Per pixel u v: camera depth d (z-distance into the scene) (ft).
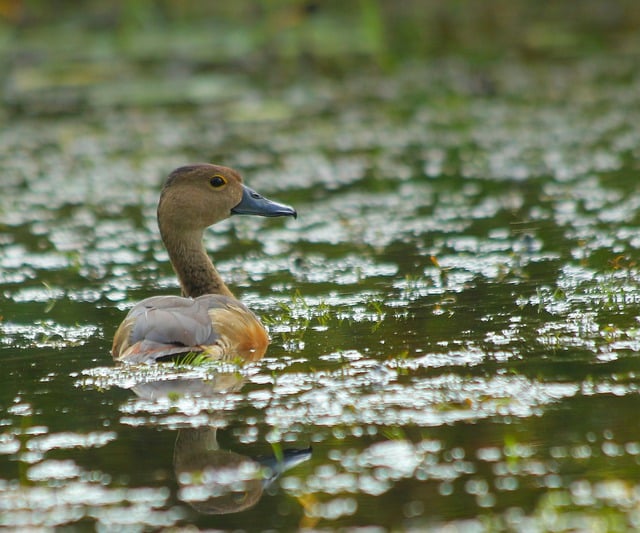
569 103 88.74
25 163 77.56
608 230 53.52
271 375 35.24
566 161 70.18
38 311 45.60
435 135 81.20
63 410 32.83
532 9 119.44
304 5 116.16
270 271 50.75
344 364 36.01
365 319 41.68
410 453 28.48
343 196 65.31
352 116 89.04
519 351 36.42
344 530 24.63
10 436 30.76
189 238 44.70
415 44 109.60
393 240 54.95
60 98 101.24
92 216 63.57
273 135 83.92
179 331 36.50
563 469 27.12
